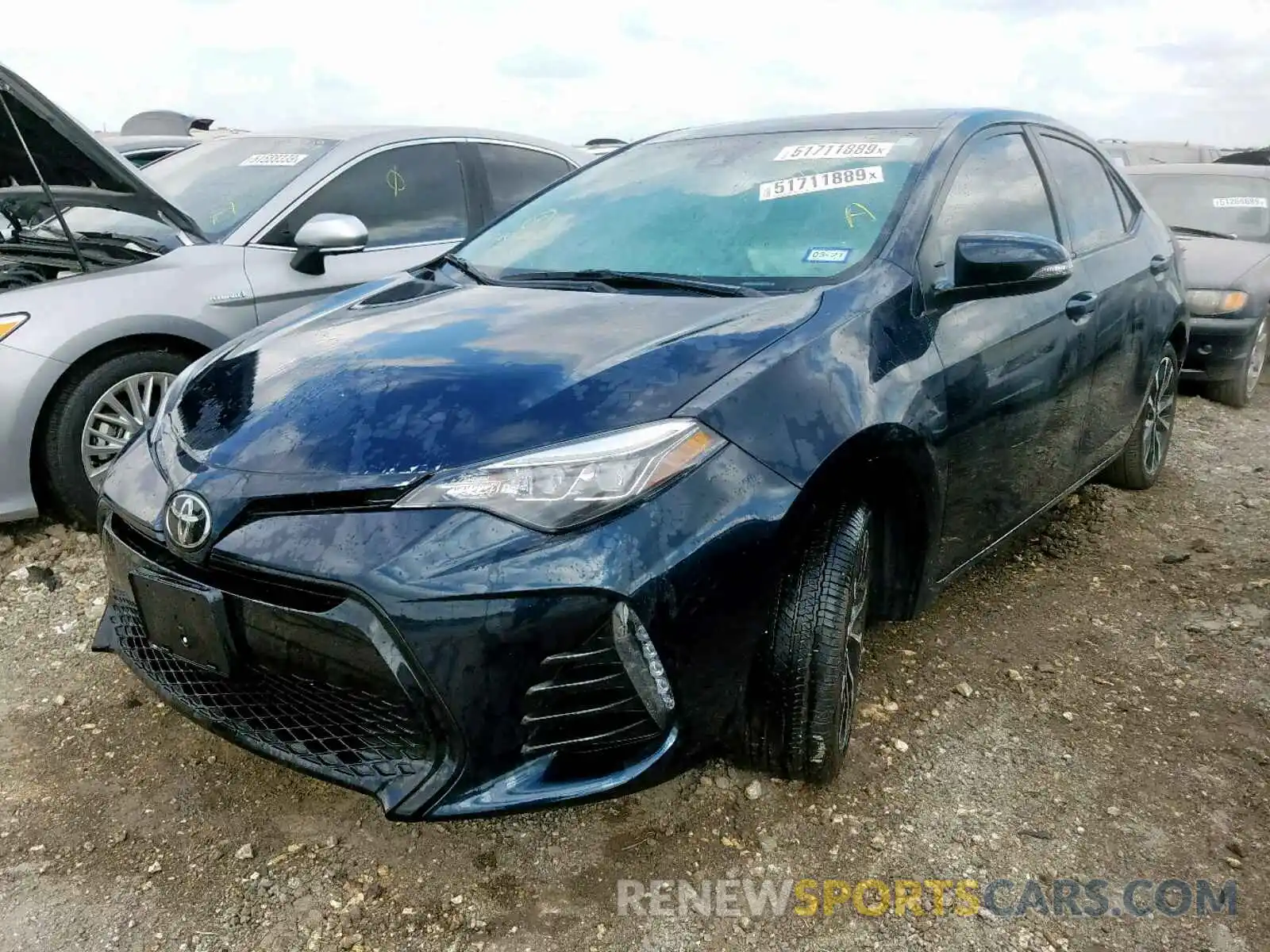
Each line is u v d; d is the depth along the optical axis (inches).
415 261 186.9
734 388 84.8
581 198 134.4
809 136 130.8
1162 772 102.5
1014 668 121.8
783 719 90.4
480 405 82.7
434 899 84.8
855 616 96.0
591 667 77.2
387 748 79.0
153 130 354.0
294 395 89.9
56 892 84.7
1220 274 258.5
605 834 92.4
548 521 76.1
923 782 100.0
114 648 96.2
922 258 107.7
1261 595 141.3
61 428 146.8
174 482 86.2
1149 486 187.6
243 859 89.0
